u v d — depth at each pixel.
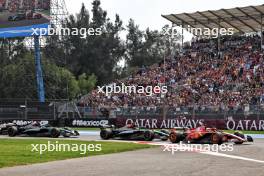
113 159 19.72
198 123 50.56
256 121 48.25
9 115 53.91
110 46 118.12
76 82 95.50
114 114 55.66
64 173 14.91
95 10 118.81
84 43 112.56
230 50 67.00
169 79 65.12
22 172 15.18
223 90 58.03
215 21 67.44
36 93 77.19
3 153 22.23
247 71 60.03
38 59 64.06
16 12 64.25
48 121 53.97
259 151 23.66
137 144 28.80
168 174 14.66
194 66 66.19
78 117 56.53
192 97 58.94
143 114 53.91
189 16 66.06
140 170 15.70
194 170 15.69
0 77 80.31
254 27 69.75
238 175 14.45
